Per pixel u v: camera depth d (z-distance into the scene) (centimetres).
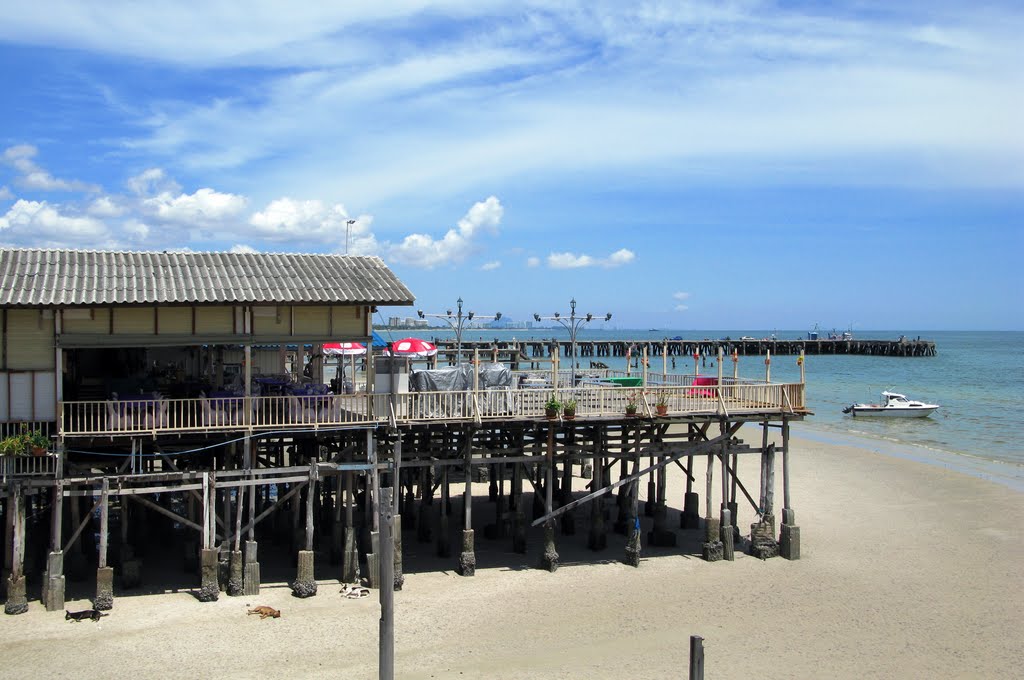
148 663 2136
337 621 2423
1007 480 4525
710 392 3022
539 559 3019
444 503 3033
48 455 2394
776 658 2256
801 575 2916
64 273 2564
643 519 3622
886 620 2533
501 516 3325
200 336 2544
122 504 2581
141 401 2420
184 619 2400
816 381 10544
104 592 2425
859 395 8906
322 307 2647
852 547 3259
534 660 2211
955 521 3662
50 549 2500
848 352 16212
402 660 2197
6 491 2377
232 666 2133
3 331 2403
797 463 5009
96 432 2394
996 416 7256
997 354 17025
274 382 2952
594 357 13462
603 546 3175
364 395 2650
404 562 2986
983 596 2738
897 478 4562
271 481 2569
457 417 2728
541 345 11169
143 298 2445
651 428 3164
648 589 2753
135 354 3183
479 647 2286
